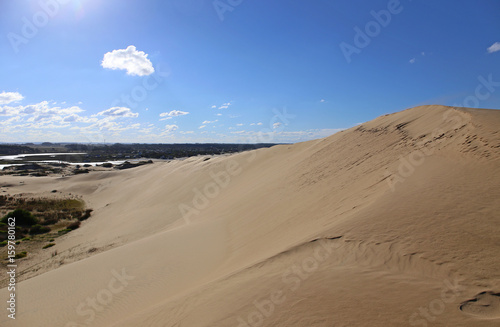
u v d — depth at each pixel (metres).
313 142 31.02
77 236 22.50
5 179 54.94
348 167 13.65
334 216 7.92
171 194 31.67
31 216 27.50
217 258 9.56
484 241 4.43
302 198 12.50
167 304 5.86
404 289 3.79
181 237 13.13
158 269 9.65
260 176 24.64
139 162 87.56
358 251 5.02
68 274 10.92
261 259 6.38
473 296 3.44
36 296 9.23
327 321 3.42
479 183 6.34
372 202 7.30
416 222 5.41
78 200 41.03
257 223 12.02
